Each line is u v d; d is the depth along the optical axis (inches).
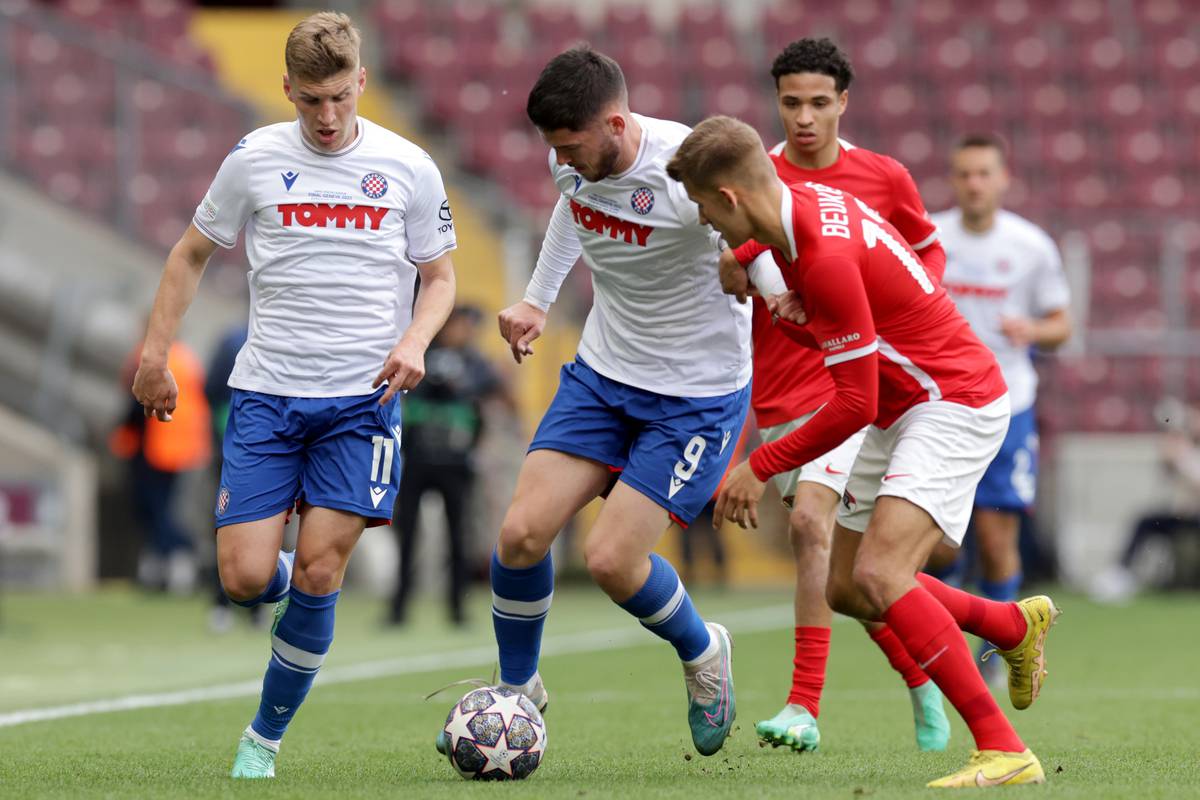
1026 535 2172.7
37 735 863.1
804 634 806.5
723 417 723.4
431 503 2293.3
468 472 1683.1
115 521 2306.8
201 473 2098.9
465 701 682.2
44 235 2326.5
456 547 1689.2
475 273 2385.6
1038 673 706.8
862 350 633.0
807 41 843.4
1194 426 2246.6
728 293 691.4
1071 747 794.2
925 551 653.3
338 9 3225.9
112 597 2066.9
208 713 981.8
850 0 3282.5
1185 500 2217.0
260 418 695.7
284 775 695.7
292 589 693.3
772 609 1953.7
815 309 638.5
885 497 653.9
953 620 645.3
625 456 730.2
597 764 733.3
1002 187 1142.3
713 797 597.0
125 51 2522.1
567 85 666.8
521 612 730.2
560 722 933.8
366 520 701.3
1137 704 1021.8
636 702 1051.3
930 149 3093.0
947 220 1165.1
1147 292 2628.0
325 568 689.0
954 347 672.4
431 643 1540.4
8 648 1476.4
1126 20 3221.0
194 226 705.0
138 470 2079.2
